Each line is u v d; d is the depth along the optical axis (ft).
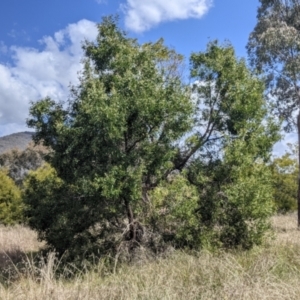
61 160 33.60
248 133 35.09
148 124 31.99
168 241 33.81
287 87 63.10
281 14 63.52
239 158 33.58
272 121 35.88
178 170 35.94
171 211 31.94
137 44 34.88
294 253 29.45
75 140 31.37
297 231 49.08
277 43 58.90
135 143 32.37
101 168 30.99
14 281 28.12
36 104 35.19
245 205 33.27
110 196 29.86
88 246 33.65
